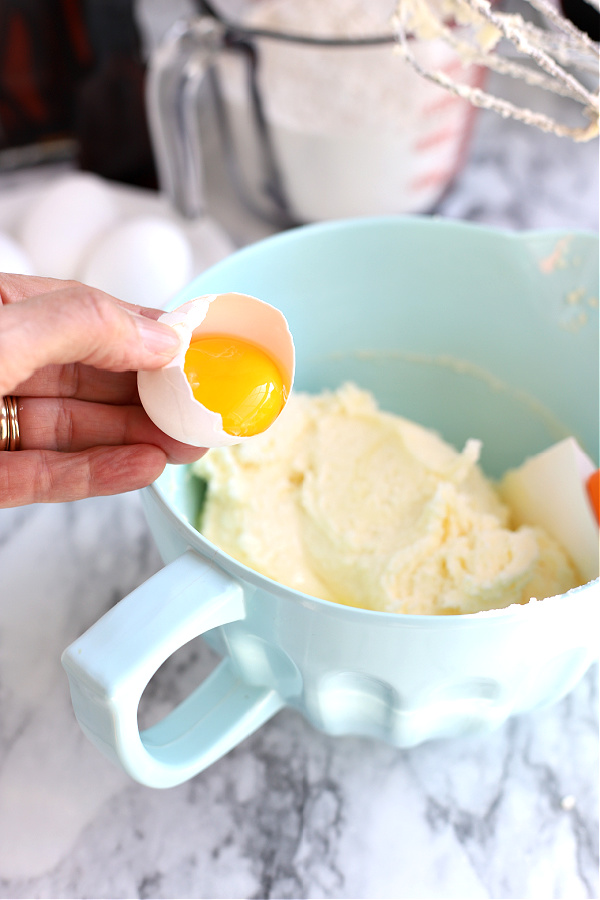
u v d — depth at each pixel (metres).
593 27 0.48
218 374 0.33
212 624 0.31
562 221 0.56
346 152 0.51
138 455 0.36
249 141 0.54
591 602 0.30
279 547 0.39
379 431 0.41
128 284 0.50
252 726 0.35
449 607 0.37
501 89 0.61
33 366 0.31
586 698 0.40
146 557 0.44
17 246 0.53
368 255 0.42
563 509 0.39
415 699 0.33
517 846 0.37
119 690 0.29
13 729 0.39
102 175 0.60
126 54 0.56
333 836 0.37
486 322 0.43
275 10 0.54
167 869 0.36
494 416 0.44
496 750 0.39
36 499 0.36
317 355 0.44
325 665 0.32
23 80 0.58
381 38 0.47
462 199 0.58
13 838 0.37
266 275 0.41
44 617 0.42
